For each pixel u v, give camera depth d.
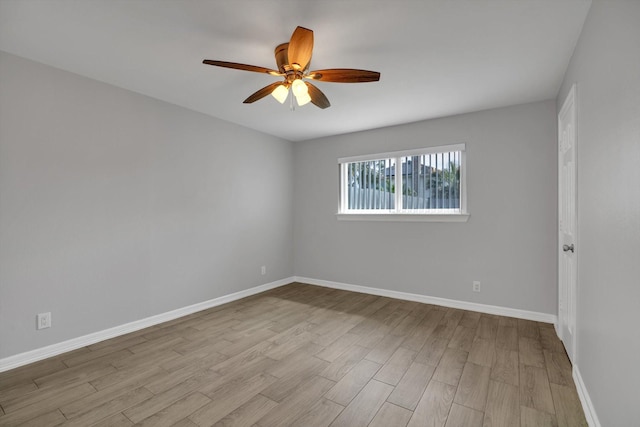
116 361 2.36
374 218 4.12
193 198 3.48
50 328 2.43
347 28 1.90
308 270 4.83
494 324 3.08
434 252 3.73
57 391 1.97
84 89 2.61
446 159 3.67
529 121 3.19
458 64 2.37
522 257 3.24
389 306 3.68
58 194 2.47
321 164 4.67
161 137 3.17
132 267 2.94
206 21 1.84
